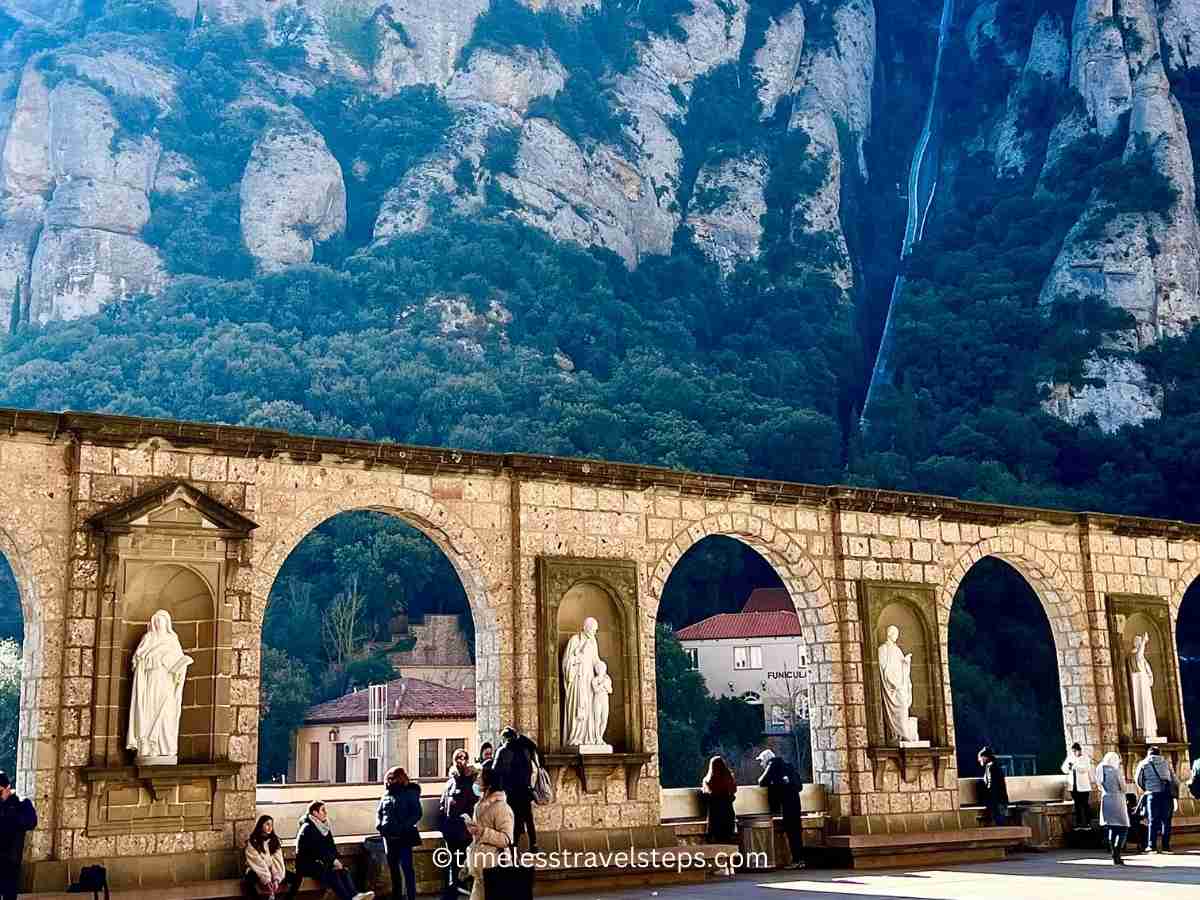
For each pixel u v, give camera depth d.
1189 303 141.25
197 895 21.84
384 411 135.50
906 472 127.12
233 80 186.50
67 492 23.08
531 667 27.38
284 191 169.62
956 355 142.62
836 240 181.12
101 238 163.88
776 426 132.88
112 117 172.88
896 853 30.48
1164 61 164.50
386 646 114.12
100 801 22.17
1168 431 127.38
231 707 23.77
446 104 187.25
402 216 170.12
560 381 141.12
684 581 120.12
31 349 149.25
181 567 23.89
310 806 22.17
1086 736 35.72
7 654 83.81
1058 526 36.50
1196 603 106.06
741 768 101.12
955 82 187.62
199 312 154.25
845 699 31.69
